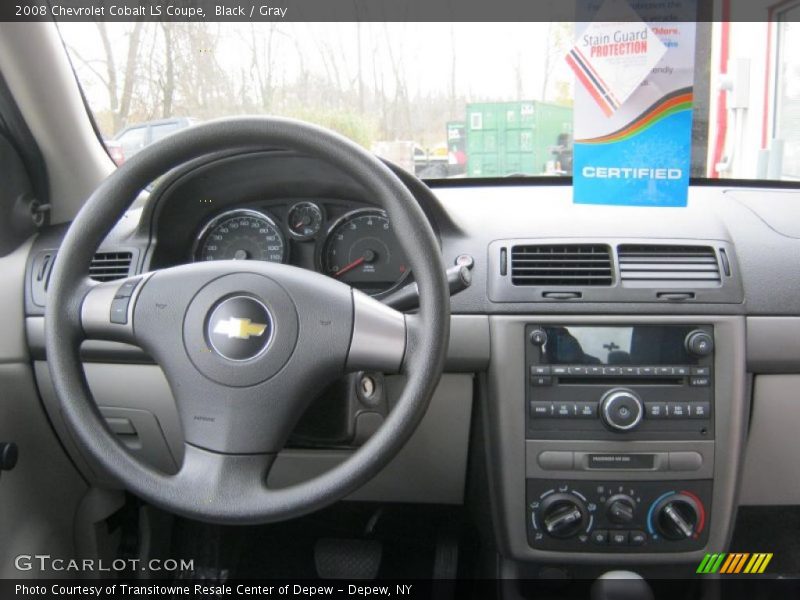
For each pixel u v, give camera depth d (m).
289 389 0.84
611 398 1.15
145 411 1.36
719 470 1.19
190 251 1.39
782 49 1.52
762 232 1.26
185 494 0.83
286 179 1.27
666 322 1.18
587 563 1.23
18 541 1.30
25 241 1.42
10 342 1.31
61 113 1.43
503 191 1.44
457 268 1.02
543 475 1.20
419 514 1.68
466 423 1.31
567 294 1.19
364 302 0.85
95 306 0.90
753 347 1.20
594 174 1.12
